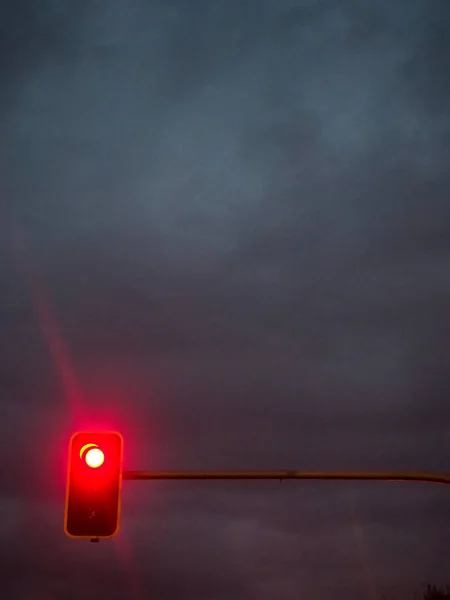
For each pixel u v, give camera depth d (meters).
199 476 15.39
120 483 14.37
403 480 15.44
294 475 15.55
